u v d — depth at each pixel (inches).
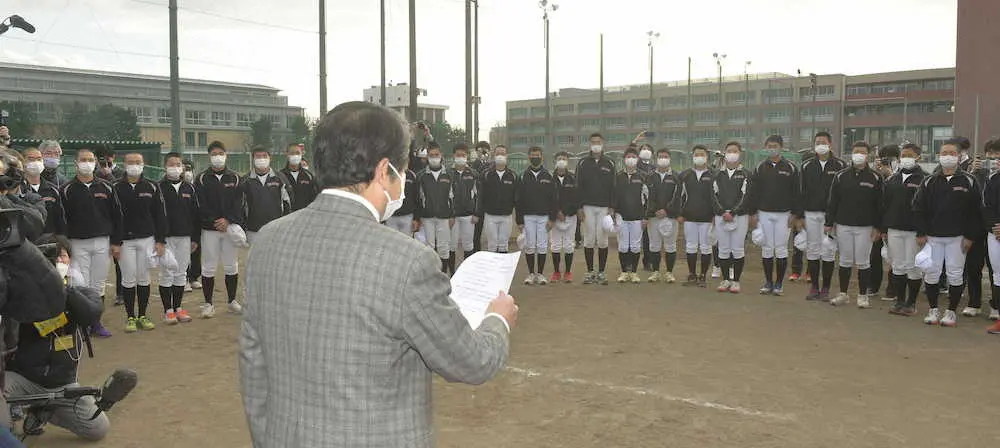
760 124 3791.8
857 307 351.9
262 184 339.0
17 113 2413.9
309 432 62.9
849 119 3572.8
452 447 175.2
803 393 216.5
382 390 62.9
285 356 65.0
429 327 62.8
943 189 305.6
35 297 95.3
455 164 413.4
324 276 63.5
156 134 3368.6
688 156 1246.9
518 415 198.4
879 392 217.8
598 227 416.5
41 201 182.2
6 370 156.9
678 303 360.8
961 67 1195.3
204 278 334.3
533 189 413.4
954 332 297.7
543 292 393.4
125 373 145.3
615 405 206.2
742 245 386.9
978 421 193.2
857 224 342.6
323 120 69.6
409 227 404.8
